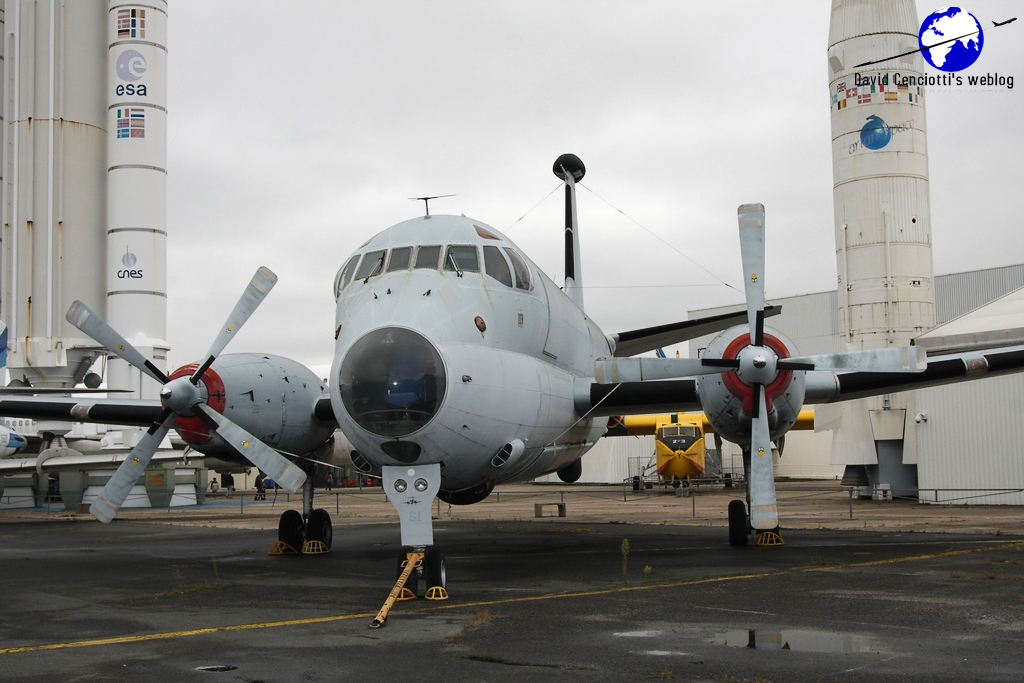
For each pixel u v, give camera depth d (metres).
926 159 26.84
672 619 7.83
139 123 38.72
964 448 25.03
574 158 19.25
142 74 38.84
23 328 38.31
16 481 34.97
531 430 10.90
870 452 27.55
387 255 10.67
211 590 10.12
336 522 22.78
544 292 11.98
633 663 6.21
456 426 9.34
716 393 12.53
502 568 11.73
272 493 46.78
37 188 38.62
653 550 13.94
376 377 9.16
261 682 5.81
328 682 5.79
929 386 13.59
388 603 8.20
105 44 40.34
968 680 5.63
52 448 32.03
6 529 21.75
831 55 27.48
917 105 26.58
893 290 26.28
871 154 26.58
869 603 8.54
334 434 13.44
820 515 21.89
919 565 11.46
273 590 10.08
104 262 40.00
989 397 24.59
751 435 12.55
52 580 11.30
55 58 39.00
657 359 11.69
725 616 7.95
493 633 7.30
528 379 10.71
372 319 9.68
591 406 12.70
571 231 19.08
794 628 7.36
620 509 26.53
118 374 38.28
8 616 8.52
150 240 38.84
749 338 12.40
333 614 8.39
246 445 11.45
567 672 5.99
